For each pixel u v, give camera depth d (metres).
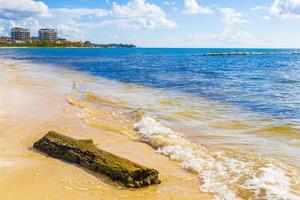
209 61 89.44
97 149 9.46
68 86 27.44
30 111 16.23
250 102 20.05
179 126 13.77
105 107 18.12
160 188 7.93
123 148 10.96
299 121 14.78
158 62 79.69
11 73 37.34
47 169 9.02
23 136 12.05
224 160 9.58
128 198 7.43
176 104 19.06
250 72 48.69
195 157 9.88
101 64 66.31
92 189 7.86
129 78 36.47
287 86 29.30
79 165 9.27
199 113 16.45
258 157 9.77
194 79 35.88
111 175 8.40
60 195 7.54
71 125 13.84
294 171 8.68
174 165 9.42
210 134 12.52
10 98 19.67
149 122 13.95
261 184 7.77
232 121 14.74
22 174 8.67
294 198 7.05
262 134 12.55
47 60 78.31
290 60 99.25
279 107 18.33
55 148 10.05
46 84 27.97
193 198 7.39
